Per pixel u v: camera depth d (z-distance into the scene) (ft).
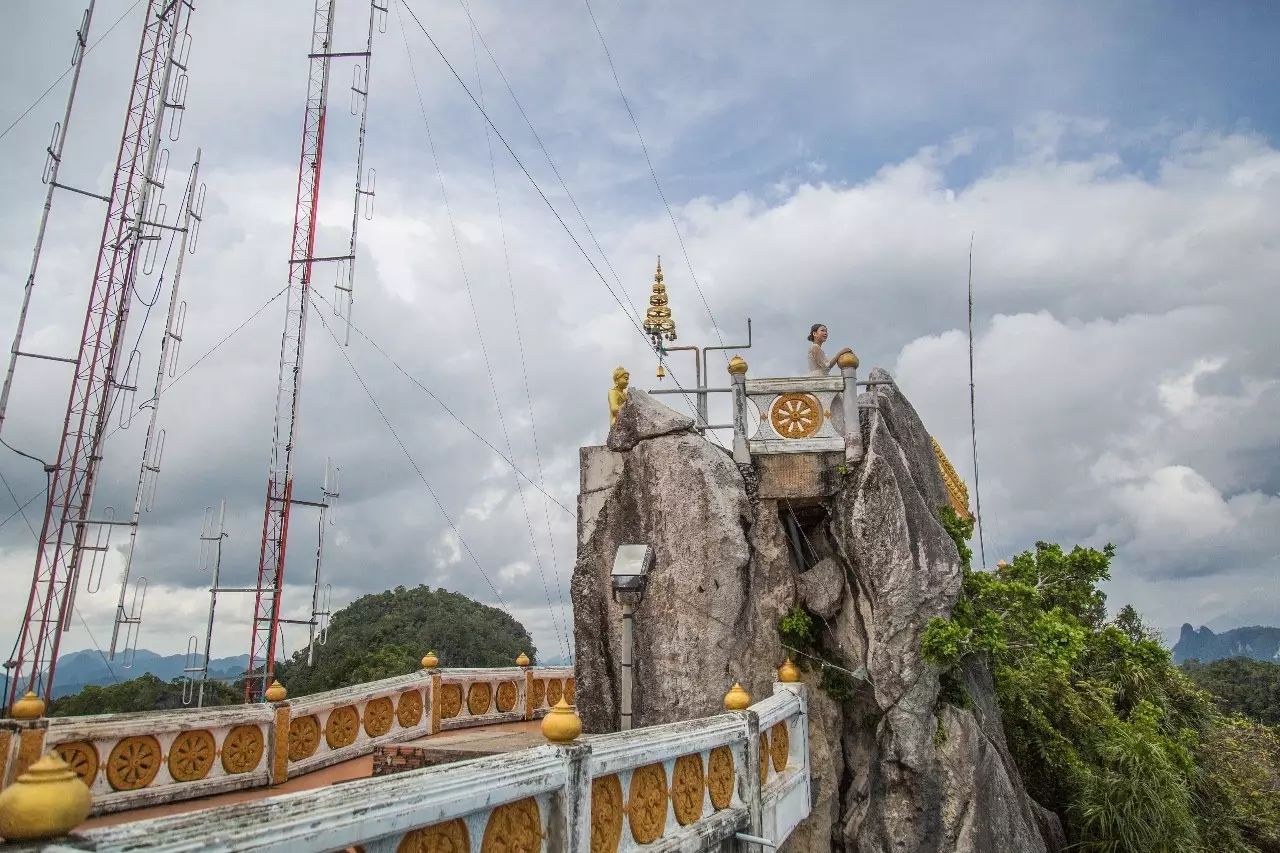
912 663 37.37
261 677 68.64
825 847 36.76
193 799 34.17
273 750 38.22
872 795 37.47
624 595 35.96
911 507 39.45
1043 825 44.21
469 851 15.79
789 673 37.35
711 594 39.17
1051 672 49.01
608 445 43.80
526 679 61.72
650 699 38.86
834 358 43.45
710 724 26.66
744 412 42.47
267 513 72.54
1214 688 152.35
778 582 40.78
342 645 168.14
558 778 18.03
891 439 41.78
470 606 207.62
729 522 40.09
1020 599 44.24
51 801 10.21
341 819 12.79
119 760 31.91
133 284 61.77
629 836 21.16
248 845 11.47
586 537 43.04
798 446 41.45
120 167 63.41
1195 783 54.08
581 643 41.70
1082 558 51.96
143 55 65.92
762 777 30.83
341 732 44.24
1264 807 55.06
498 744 37.55
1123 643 52.70
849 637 40.29
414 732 50.37
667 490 41.06
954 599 38.55
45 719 29.27
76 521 56.39
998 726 43.42
